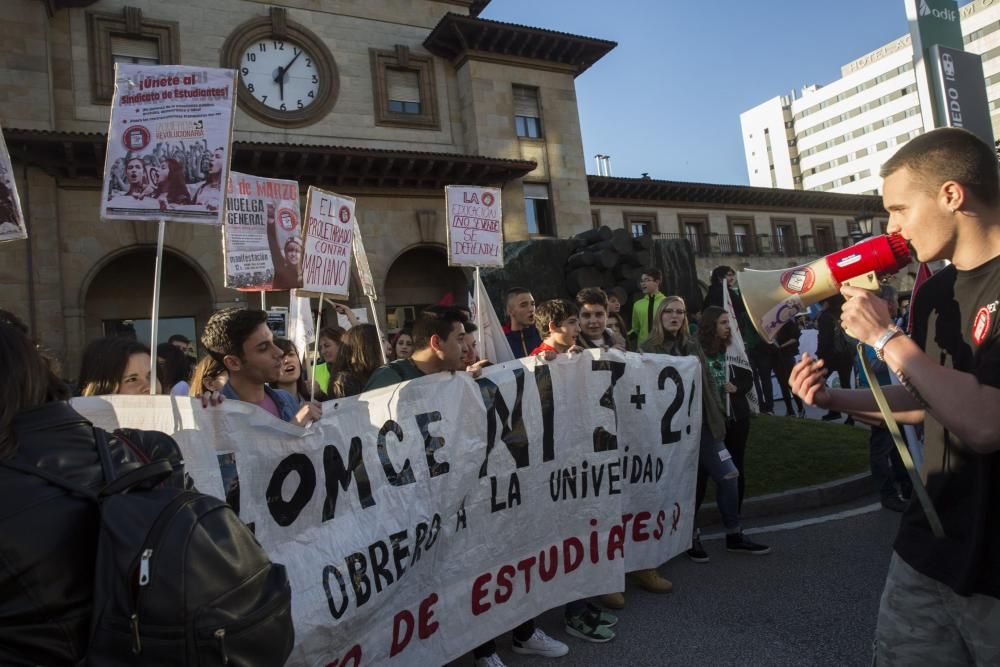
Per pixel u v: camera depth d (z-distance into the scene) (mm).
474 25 20031
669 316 5137
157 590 1144
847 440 7730
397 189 18953
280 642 1287
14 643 1152
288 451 2604
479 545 3346
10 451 1220
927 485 1748
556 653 3475
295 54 18859
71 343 14680
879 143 95125
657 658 3359
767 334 1952
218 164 2998
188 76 3023
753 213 32969
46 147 14258
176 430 2305
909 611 1770
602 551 3867
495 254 5098
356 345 4766
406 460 3062
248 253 4680
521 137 21281
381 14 20219
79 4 16125
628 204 29156
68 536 1195
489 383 3506
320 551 2645
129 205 2879
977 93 7387
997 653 1573
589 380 3979
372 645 2791
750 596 4051
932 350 1778
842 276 1816
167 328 17016
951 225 1636
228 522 1287
